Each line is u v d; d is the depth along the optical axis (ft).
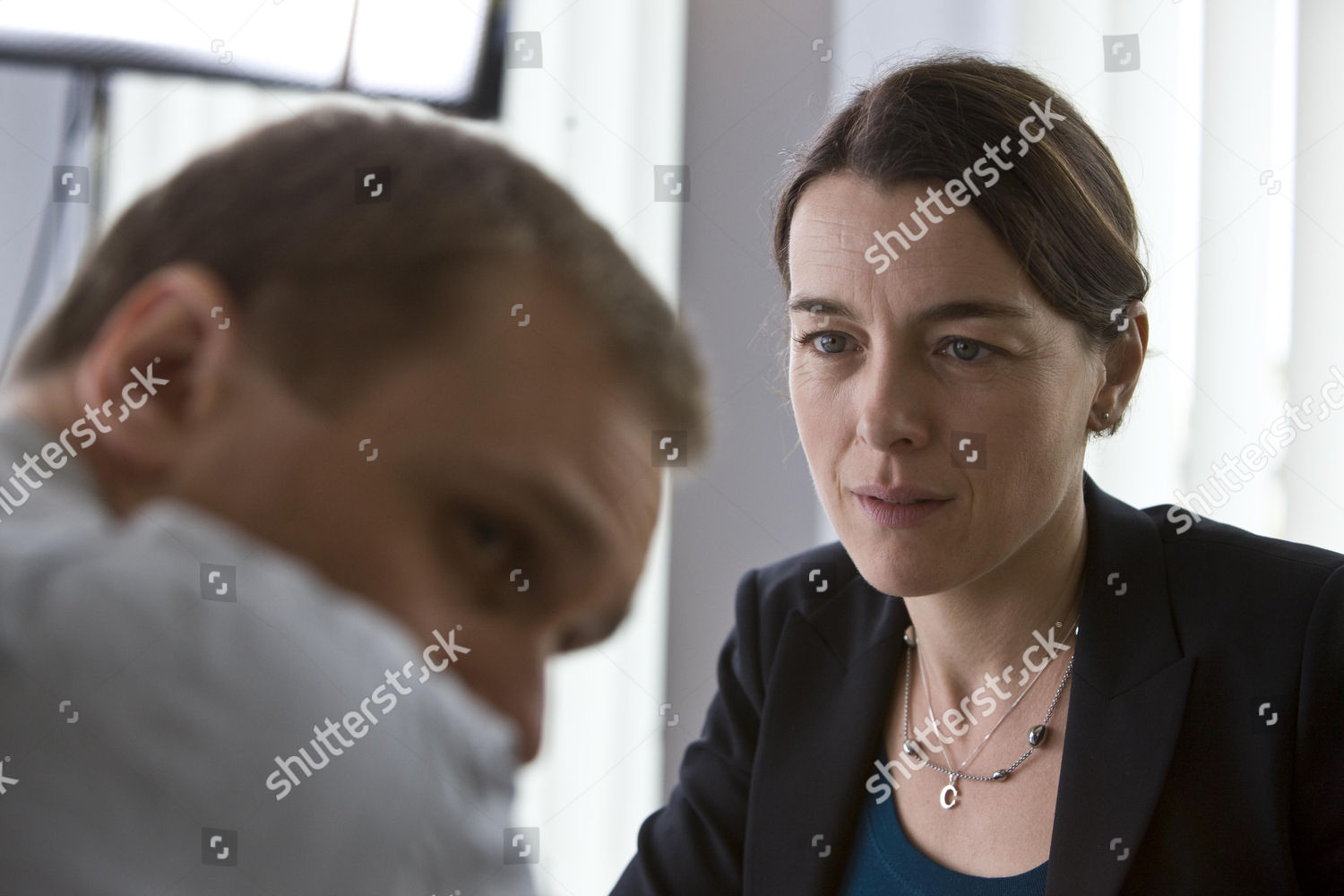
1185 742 2.49
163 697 0.57
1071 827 2.45
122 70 2.82
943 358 2.34
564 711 4.81
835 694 3.02
